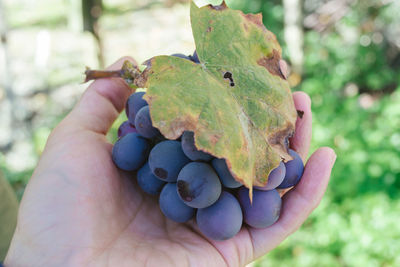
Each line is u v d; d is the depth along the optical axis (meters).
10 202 0.31
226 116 0.17
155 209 0.22
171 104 0.17
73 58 0.76
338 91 0.60
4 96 0.64
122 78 0.23
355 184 0.44
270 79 0.20
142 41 0.84
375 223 0.40
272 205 0.20
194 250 0.21
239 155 0.17
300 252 0.41
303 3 0.66
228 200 0.19
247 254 0.21
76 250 0.19
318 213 0.43
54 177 0.21
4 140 0.57
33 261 0.19
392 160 0.45
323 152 0.21
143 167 0.21
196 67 0.18
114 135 0.53
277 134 0.19
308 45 0.63
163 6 0.98
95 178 0.21
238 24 0.20
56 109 0.64
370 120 0.52
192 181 0.18
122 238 0.21
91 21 0.60
